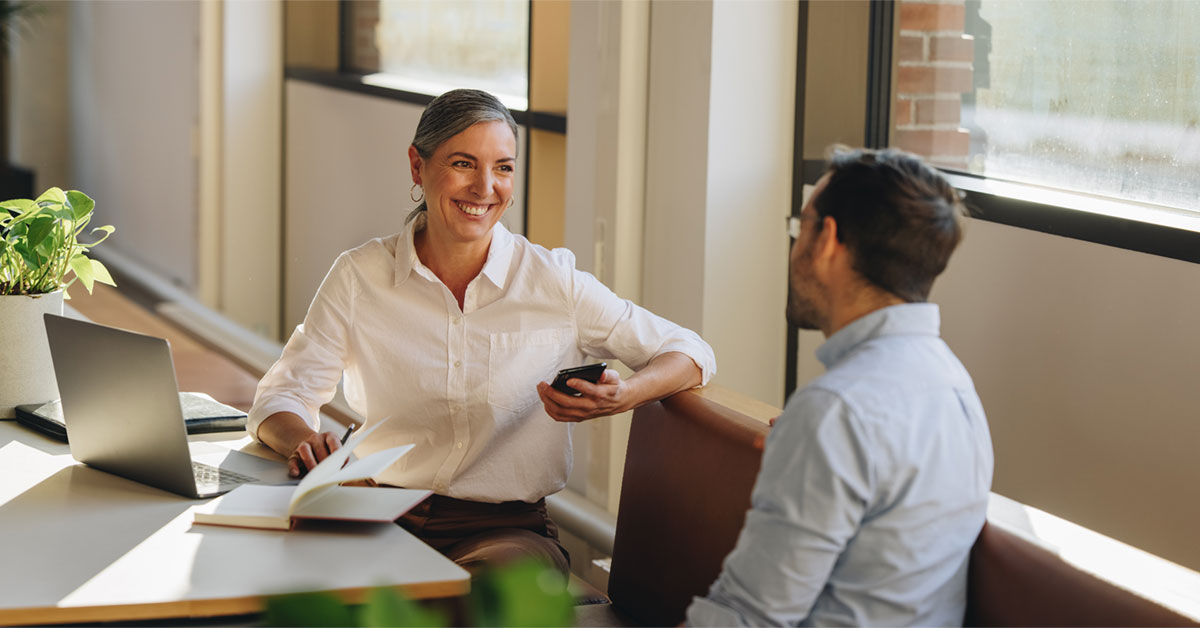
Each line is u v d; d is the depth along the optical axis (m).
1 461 2.36
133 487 2.22
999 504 1.81
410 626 1.10
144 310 7.85
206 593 1.74
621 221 4.00
